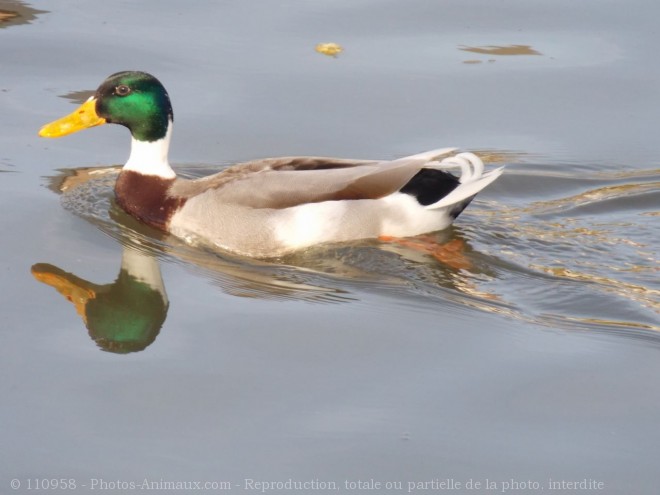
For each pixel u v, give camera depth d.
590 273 12.59
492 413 9.95
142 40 18.27
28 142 15.43
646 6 19.73
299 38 18.52
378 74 17.45
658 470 9.22
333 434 9.62
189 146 15.55
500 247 13.14
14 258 12.56
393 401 10.11
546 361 10.78
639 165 15.31
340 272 12.57
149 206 13.55
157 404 10.02
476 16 19.48
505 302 11.96
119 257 12.77
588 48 18.30
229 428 9.69
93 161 15.21
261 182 13.03
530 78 17.41
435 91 17.02
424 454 9.40
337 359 10.77
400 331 11.32
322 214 12.83
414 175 13.01
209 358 10.76
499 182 14.91
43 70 17.19
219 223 13.03
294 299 11.95
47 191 14.20
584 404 10.08
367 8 19.72
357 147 15.56
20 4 19.61
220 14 19.39
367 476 9.14
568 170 15.18
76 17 19.11
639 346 11.05
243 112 16.39
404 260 12.77
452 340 11.17
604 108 16.66
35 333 11.12
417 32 18.88
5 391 10.13
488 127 16.16
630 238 13.48
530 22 19.27
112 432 9.61
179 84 16.97
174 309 11.69
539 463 9.30
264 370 10.55
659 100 16.80
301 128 16.02
